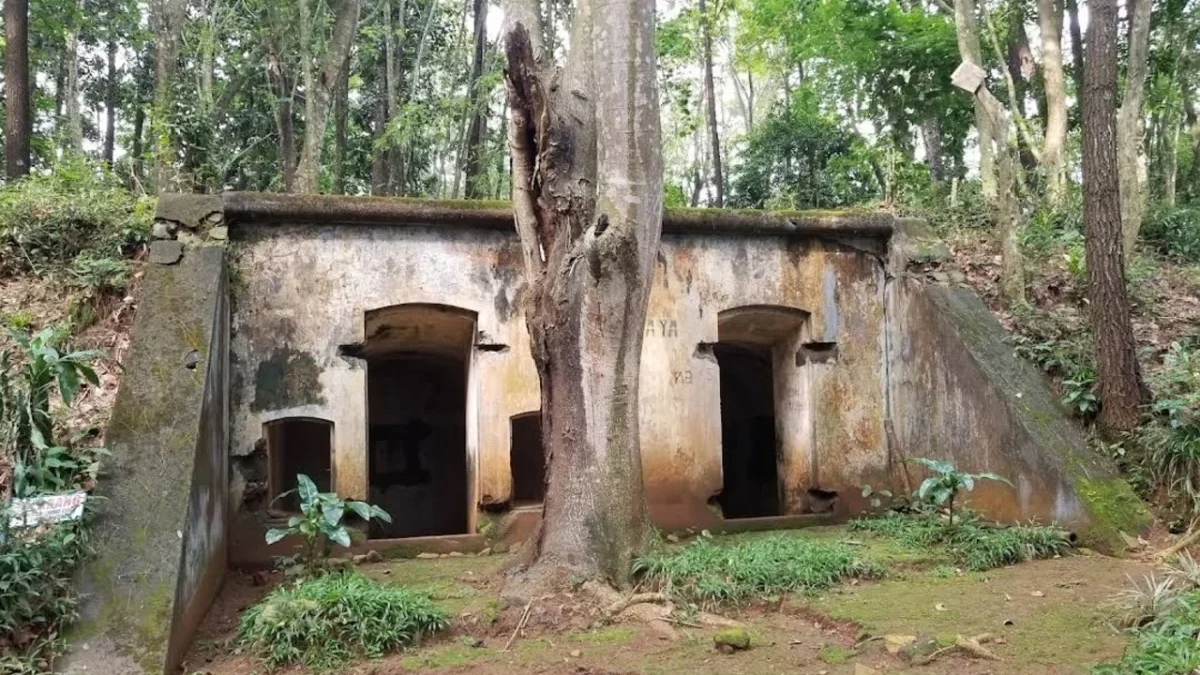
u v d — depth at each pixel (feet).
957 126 65.62
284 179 54.65
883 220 33.50
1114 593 20.67
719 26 67.31
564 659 17.67
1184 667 14.44
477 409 29.60
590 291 21.85
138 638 17.10
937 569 23.95
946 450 30.68
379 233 29.14
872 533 28.48
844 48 55.11
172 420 21.72
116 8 73.82
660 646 18.49
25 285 29.25
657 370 31.01
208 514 22.48
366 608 18.70
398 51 65.98
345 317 28.63
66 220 30.55
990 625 18.67
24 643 16.63
